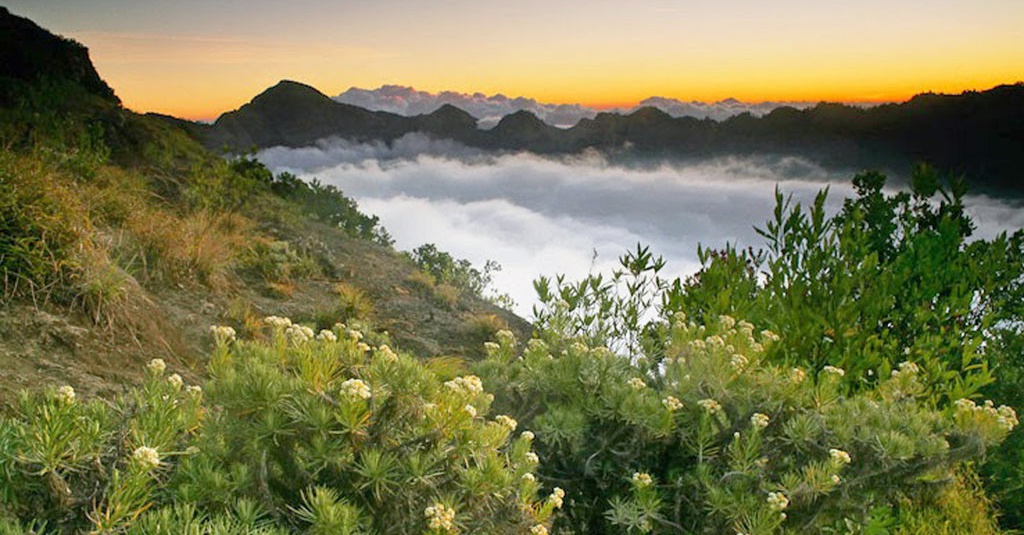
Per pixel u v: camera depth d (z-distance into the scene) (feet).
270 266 31.45
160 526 7.43
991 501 16.14
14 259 17.10
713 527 11.18
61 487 7.68
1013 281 19.03
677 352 13.93
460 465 9.27
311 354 9.37
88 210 22.29
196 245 27.50
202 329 22.52
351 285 33.35
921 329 17.53
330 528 8.05
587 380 12.97
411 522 8.89
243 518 8.16
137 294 19.52
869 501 11.68
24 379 14.07
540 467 12.11
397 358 9.71
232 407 9.11
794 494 10.94
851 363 15.51
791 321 16.10
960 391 14.84
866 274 17.03
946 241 18.65
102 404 8.75
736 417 11.91
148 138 42.50
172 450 9.04
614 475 11.96
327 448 8.73
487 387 13.24
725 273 17.90
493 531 9.24
